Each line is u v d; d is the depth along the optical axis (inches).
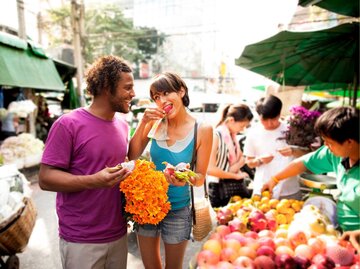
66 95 462.6
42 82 320.8
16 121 329.7
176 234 85.3
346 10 129.0
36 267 139.3
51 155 67.1
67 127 68.0
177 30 979.3
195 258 70.7
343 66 195.2
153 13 867.4
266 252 69.3
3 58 263.6
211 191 130.3
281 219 92.0
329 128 75.5
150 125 84.3
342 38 151.9
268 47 159.6
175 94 78.0
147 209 66.6
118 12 902.4
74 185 64.2
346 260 65.9
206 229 89.7
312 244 71.2
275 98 125.2
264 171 128.0
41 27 488.1
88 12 887.7
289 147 117.1
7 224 100.3
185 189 85.3
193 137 82.0
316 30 135.9
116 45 917.8
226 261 69.2
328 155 94.0
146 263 89.7
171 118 82.7
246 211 91.3
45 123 434.9
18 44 288.2
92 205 70.4
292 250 72.1
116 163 73.0
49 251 153.5
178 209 85.0
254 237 78.6
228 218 88.9
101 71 69.7
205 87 1003.3
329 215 96.7
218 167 125.3
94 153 69.4
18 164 286.2
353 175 80.5
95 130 70.3
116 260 76.9
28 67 303.7
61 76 438.3
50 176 66.2
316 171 101.0
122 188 67.9
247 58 177.8
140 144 82.8
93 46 864.3
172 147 82.7
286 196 122.4
